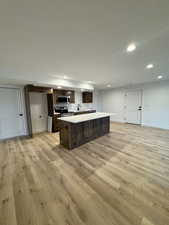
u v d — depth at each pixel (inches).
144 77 160.9
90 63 103.0
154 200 56.0
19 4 40.9
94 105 289.4
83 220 47.0
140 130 186.2
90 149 116.3
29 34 59.5
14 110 160.2
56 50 77.6
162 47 74.0
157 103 195.5
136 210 50.9
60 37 62.4
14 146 125.6
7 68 110.4
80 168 83.7
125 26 53.9
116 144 128.4
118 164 88.4
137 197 57.9
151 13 46.0
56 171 80.4
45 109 184.5
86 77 156.9
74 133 119.2
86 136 134.3
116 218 47.6
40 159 97.1
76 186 66.0
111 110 272.1
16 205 54.4
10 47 73.0
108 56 88.0
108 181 69.9
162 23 51.8
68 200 56.7
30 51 78.9
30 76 126.6
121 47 73.9
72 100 220.8
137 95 221.8
